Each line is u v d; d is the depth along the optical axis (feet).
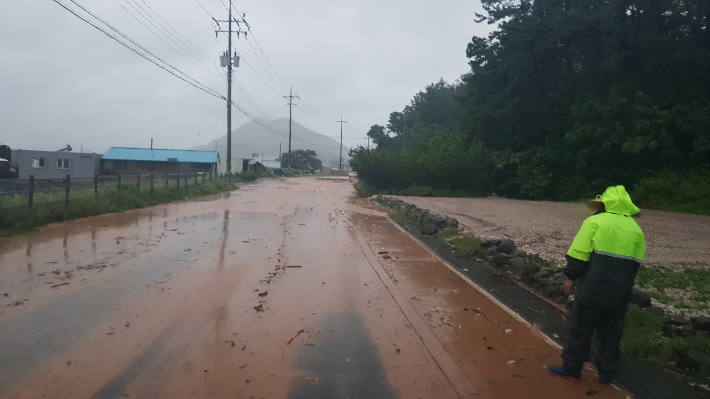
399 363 16.43
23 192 42.19
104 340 17.24
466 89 151.12
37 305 20.65
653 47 108.27
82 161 139.95
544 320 21.54
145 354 16.21
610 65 113.50
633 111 105.50
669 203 92.32
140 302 21.62
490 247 35.47
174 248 34.37
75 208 48.34
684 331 19.42
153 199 67.82
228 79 127.65
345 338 18.44
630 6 114.73
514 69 128.06
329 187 140.56
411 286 26.61
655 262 36.22
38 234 38.09
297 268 29.55
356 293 24.59
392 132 284.20
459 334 19.44
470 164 118.42
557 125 121.60
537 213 73.05
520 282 28.32
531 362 16.97
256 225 48.65
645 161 107.55
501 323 20.94
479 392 14.65
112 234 39.45
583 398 14.56
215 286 24.71
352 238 42.39
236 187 117.91
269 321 19.89
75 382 14.10
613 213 15.17
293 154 389.60
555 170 119.75
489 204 90.74
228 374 15.03
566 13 112.57
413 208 62.69
